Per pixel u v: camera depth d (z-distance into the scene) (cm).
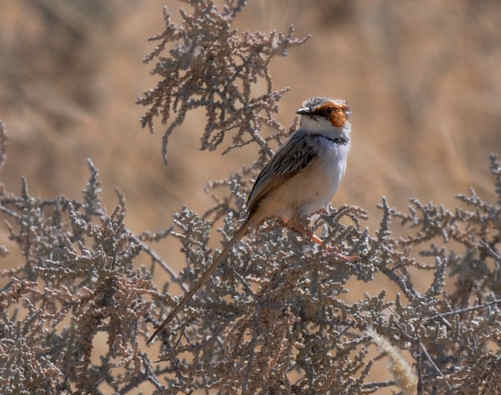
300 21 2667
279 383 869
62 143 2308
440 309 1019
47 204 1101
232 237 935
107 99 2433
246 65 1041
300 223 970
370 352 1595
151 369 933
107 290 921
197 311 883
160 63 1030
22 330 893
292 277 826
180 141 2328
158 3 2695
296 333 858
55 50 2512
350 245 920
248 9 2484
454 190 2141
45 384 887
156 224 2184
